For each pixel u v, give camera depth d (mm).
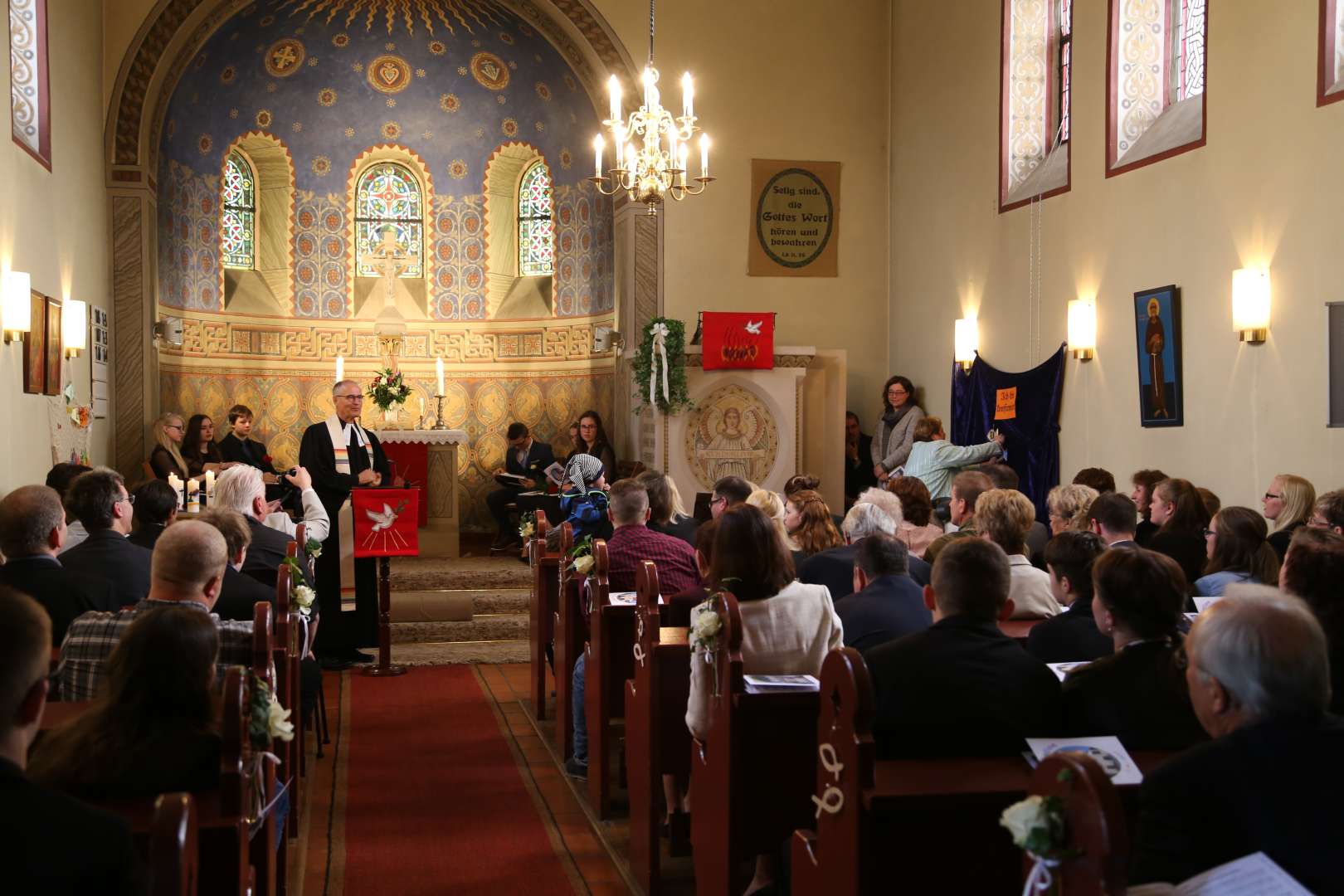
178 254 12758
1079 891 1939
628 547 6094
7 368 7629
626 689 5164
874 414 13039
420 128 13977
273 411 13719
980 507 5156
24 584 4457
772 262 12766
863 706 2822
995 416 10492
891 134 12992
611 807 5809
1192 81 8742
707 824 4039
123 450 11320
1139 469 8570
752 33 12680
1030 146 10570
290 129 13602
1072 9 9500
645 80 8461
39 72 8945
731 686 3719
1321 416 6758
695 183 12555
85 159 10391
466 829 5500
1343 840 2014
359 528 8672
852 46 12922
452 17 13328
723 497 6746
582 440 12641
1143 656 3088
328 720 7562
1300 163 6926
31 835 1793
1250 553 5090
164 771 2693
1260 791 2061
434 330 14180
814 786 3777
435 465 11773
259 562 6238
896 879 2820
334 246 13961
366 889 4762
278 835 4051
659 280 12516
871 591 4328
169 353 12586
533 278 14336
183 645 2775
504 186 14250
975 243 11133
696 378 11164
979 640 3186
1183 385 8055
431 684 8617
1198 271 7887
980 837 2848
